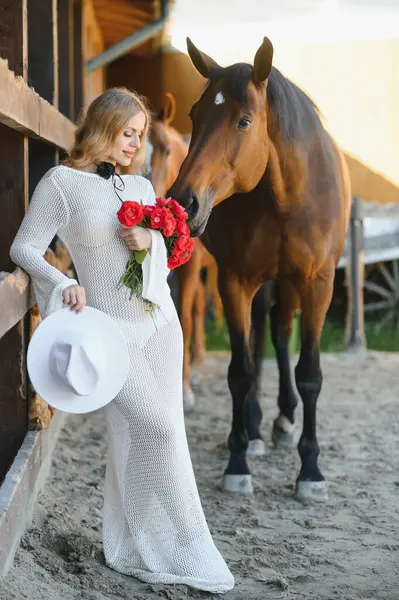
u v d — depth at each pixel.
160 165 6.52
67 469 4.56
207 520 3.97
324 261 4.35
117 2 8.15
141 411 2.97
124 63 10.48
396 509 4.19
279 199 4.18
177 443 3.03
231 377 4.49
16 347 3.57
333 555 3.53
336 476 4.79
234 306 4.50
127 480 3.05
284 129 4.07
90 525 3.64
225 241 4.41
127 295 2.99
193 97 10.18
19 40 3.42
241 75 3.87
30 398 3.66
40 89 4.61
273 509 4.18
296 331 10.15
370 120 9.23
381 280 13.99
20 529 3.10
